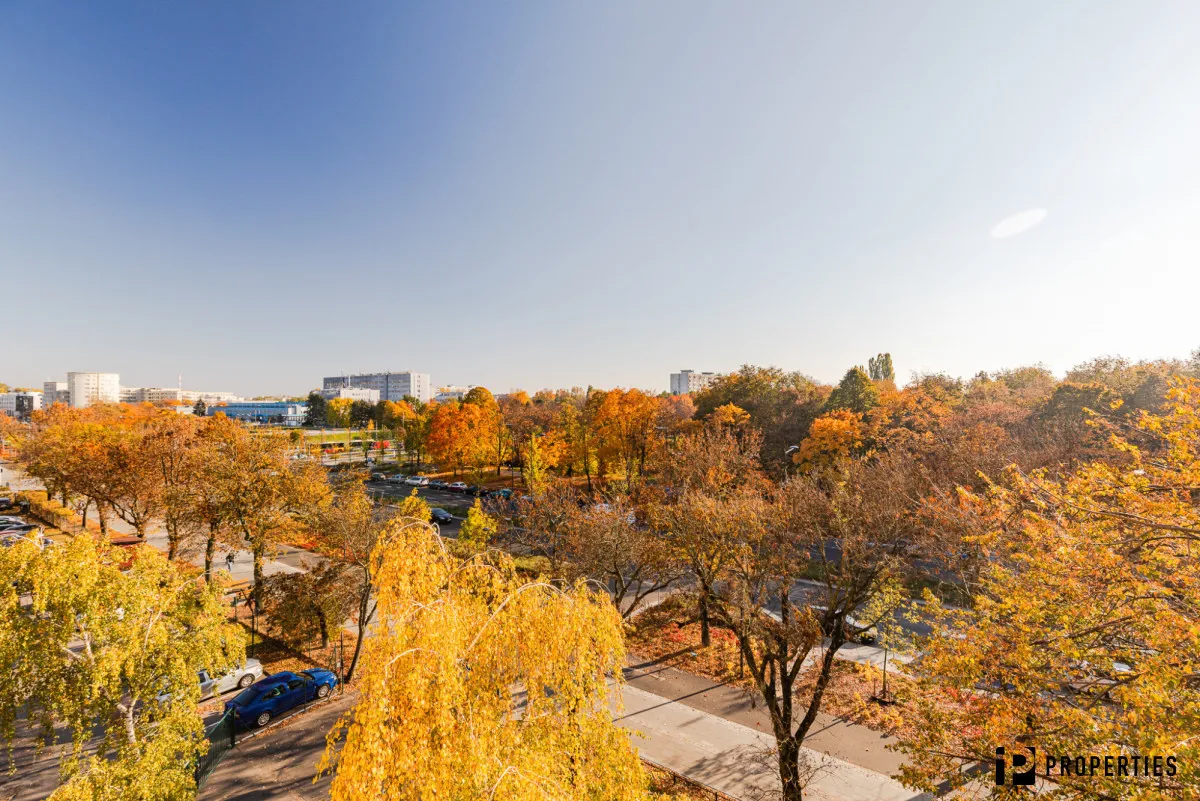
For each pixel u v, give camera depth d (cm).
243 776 1333
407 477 6219
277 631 2159
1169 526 709
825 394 6550
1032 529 873
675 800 925
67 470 2855
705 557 1555
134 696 1005
